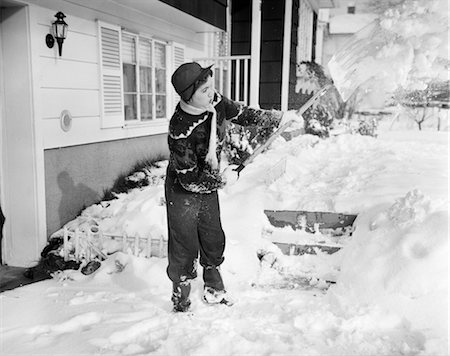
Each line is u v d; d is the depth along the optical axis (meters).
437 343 2.59
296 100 11.38
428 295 2.98
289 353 2.57
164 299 3.50
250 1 9.84
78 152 5.19
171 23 7.58
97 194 5.58
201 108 2.86
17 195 4.56
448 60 3.25
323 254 4.01
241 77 10.04
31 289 3.88
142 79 6.87
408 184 4.64
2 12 4.33
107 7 5.66
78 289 3.84
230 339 2.72
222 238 3.24
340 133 12.37
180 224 3.08
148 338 2.80
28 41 4.32
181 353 2.60
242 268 3.88
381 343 2.67
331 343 2.68
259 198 4.65
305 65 11.78
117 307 3.37
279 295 3.49
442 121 13.51
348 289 3.30
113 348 2.70
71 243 4.49
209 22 7.68
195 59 8.38
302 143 8.62
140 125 6.57
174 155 2.94
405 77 3.30
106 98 5.70
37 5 4.42
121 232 4.51
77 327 3.04
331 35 18.77
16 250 4.64
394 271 3.19
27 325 3.08
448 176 5.05
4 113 4.48
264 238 4.23
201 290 3.55
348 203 4.30
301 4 11.73
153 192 5.30
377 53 3.32
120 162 6.11
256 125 3.26
